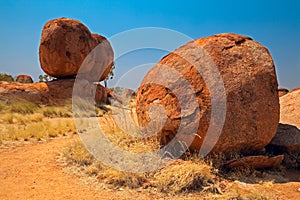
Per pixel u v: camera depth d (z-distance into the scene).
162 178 4.79
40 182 4.88
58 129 9.34
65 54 18.41
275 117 5.85
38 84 18.58
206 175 4.90
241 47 6.19
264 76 5.89
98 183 4.86
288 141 6.41
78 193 4.45
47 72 19.34
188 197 4.38
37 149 7.11
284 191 4.77
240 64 5.91
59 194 4.39
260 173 5.45
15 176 5.14
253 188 4.77
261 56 6.15
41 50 18.73
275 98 5.90
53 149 7.11
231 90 5.61
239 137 5.55
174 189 4.56
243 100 5.61
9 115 11.17
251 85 5.73
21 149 7.06
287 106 8.19
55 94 18.05
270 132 5.79
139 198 4.32
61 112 14.13
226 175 5.25
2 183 4.80
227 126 5.49
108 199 4.25
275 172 5.68
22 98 16.88
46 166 5.73
